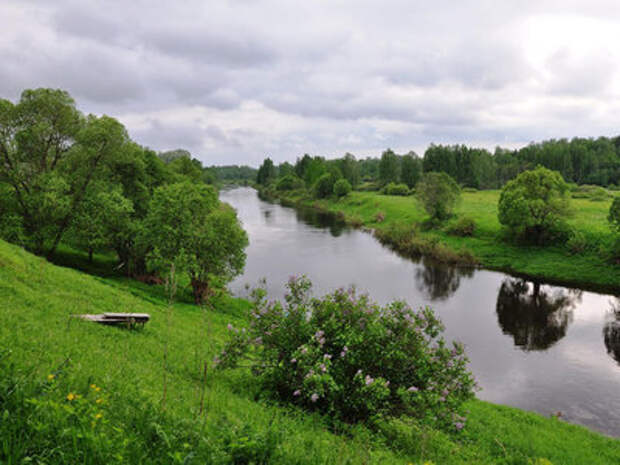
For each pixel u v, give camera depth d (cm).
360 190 17238
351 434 1011
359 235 7875
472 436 1477
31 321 1170
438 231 7406
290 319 1323
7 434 355
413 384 1263
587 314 3828
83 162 3297
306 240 7262
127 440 392
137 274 3700
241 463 470
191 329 2098
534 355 2952
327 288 4381
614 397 2380
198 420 559
